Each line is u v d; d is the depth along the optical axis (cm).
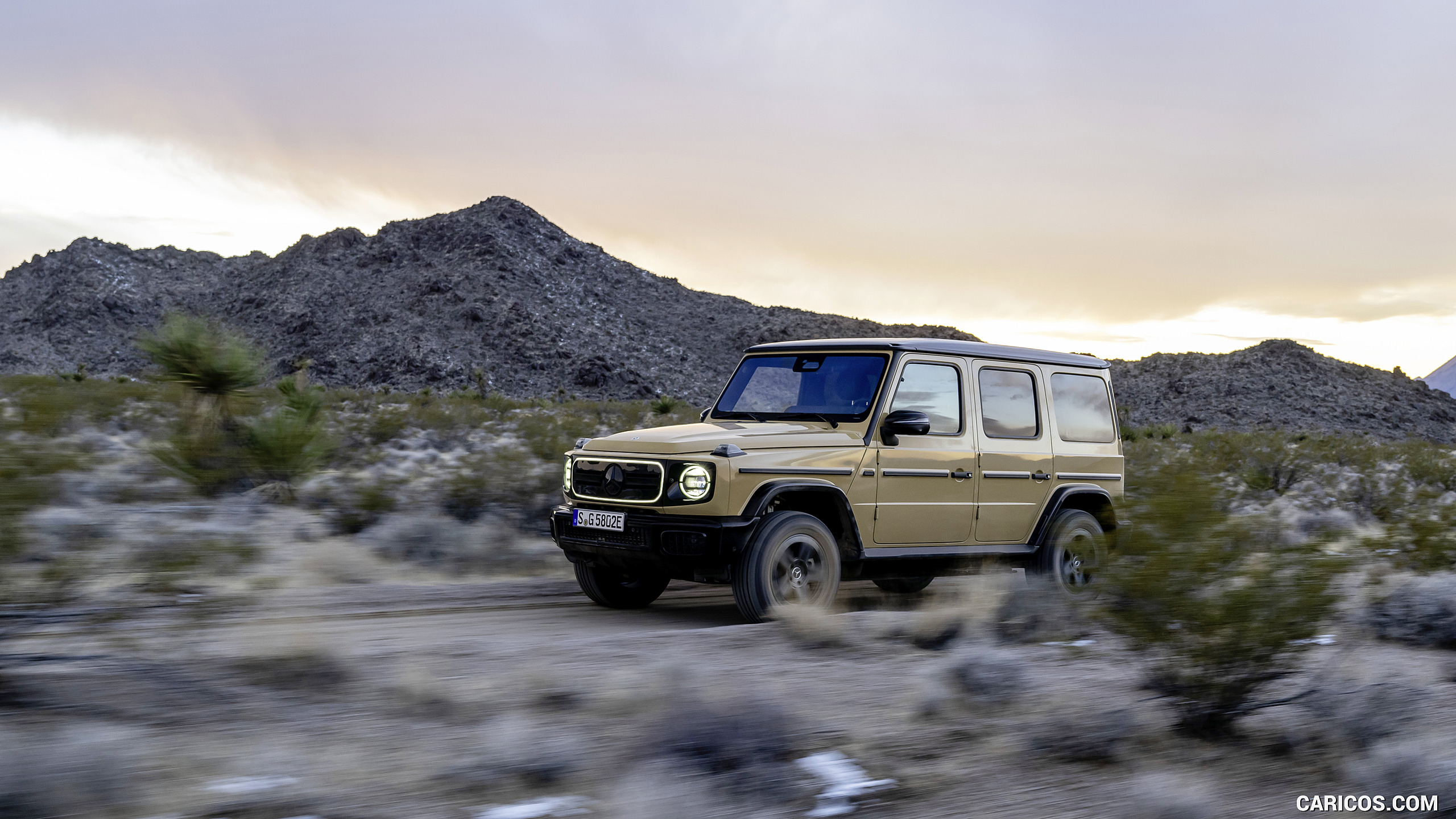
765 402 881
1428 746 451
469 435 2597
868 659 627
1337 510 1766
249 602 716
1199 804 382
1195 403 16188
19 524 498
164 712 454
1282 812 397
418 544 1034
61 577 518
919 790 398
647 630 749
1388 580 828
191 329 1181
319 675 530
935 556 834
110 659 531
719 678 543
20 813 327
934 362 855
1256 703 529
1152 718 511
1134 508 565
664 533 743
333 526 1124
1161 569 509
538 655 608
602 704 487
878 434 808
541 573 1041
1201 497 531
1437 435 15738
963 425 862
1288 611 493
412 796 366
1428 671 651
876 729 470
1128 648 535
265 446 1173
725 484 730
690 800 364
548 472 1314
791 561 757
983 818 373
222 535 679
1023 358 923
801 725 458
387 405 4456
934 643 667
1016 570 920
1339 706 500
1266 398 16162
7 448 511
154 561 597
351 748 416
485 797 369
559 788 382
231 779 371
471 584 946
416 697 495
